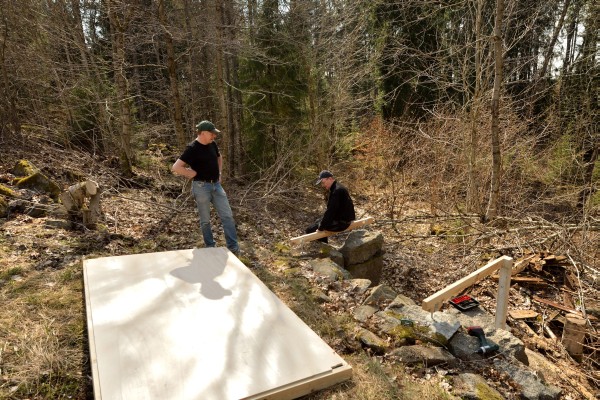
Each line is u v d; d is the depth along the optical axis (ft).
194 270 10.83
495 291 18.30
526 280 18.85
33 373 8.16
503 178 28.63
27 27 30.27
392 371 9.34
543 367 12.37
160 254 11.96
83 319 10.19
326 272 15.07
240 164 40.42
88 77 29.12
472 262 20.13
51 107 34.60
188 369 7.00
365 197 35.81
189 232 19.19
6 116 28.99
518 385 9.46
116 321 8.21
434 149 30.89
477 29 24.58
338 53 37.68
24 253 13.56
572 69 42.39
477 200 26.94
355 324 11.36
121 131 30.81
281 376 7.16
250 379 6.95
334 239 22.93
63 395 7.79
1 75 30.66
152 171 33.65
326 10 37.17
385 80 48.19
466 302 12.73
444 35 31.63
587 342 15.20
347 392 8.17
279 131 39.34
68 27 27.91
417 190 30.76
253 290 9.82
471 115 26.71
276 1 37.37
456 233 25.75
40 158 26.58
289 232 24.13
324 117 38.63
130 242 16.39
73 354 8.87
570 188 31.68
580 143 35.94
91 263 11.12
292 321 8.68
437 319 11.43
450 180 30.55
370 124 42.78
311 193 36.96
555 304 17.13
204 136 13.89
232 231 15.35
